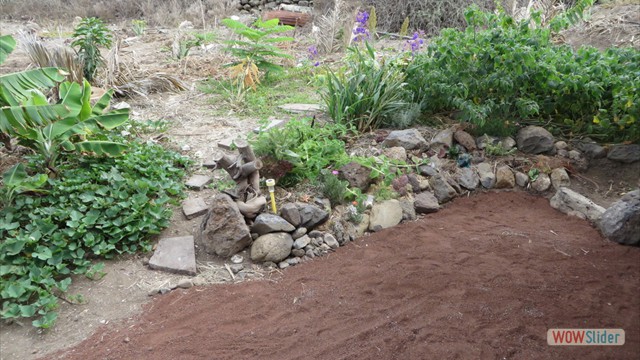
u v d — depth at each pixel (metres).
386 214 5.03
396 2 11.56
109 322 3.82
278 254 4.46
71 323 3.81
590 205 5.14
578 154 5.89
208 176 5.41
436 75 5.98
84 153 5.37
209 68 8.80
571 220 5.14
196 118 6.76
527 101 5.72
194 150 5.89
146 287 4.17
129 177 4.98
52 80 5.16
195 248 4.58
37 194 4.72
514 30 5.99
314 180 5.20
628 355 3.42
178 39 9.95
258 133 5.99
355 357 3.43
